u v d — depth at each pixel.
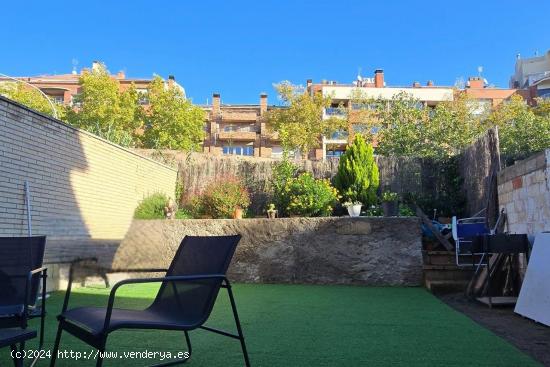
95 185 7.94
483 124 27.03
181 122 31.34
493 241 5.62
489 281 5.61
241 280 8.17
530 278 4.91
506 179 6.75
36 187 6.50
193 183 11.46
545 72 47.69
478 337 3.87
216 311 5.14
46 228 6.65
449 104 26.78
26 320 2.68
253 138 44.56
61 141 7.09
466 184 10.27
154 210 9.32
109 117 29.17
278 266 8.12
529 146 18.69
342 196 10.59
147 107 35.91
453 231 7.65
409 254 7.78
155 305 2.90
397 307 5.46
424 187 11.09
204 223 8.45
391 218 7.93
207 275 2.50
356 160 10.77
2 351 3.29
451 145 19.08
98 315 2.48
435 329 4.20
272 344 3.61
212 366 3.00
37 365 2.99
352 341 3.72
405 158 11.34
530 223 5.77
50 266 6.55
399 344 3.62
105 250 7.94
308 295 6.52
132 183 9.24
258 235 8.27
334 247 8.01
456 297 6.30
